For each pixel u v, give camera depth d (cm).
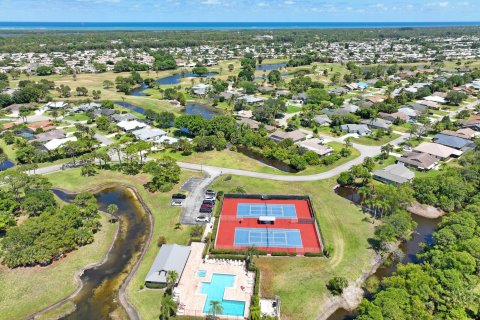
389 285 6575
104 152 13200
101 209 10362
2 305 6875
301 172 12538
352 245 8588
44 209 9644
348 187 11606
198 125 15488
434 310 6359
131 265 8044
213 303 6412
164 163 11919
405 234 8825
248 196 10775
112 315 6731
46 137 14938
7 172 10556
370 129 16925
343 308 6906
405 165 12850
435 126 16288
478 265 7162
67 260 8106
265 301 6994
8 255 7794
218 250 8238
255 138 14825
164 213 10019
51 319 6644
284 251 8419
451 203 10200
